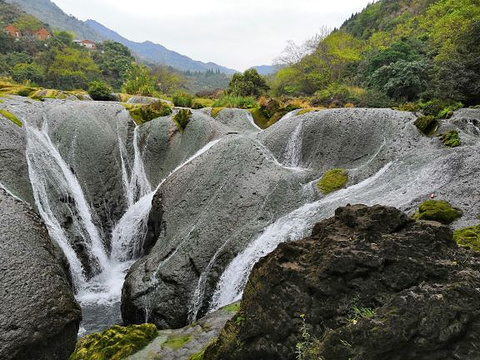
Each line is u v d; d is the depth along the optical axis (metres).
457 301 2.33
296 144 13.73
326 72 40.69
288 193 10.51
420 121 11.45
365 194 9.21
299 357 2.84
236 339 3.58
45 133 14.39
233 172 11.67
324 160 12.57
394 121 12.16
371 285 2.87
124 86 40.47
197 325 5.93
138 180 15.32
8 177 10.67
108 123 16.66
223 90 43.06
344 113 13.57
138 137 16.89
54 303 6.56
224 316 6.14
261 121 20.41
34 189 11.33
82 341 5.71
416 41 36.88
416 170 9.38
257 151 12.70
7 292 6.21
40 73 55.88
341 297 2.96
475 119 12.01
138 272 9.70
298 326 3.06
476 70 21.39
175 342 5.39
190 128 16.84
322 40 45.53
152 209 12.19
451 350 2.24
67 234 11.42
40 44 75.00
